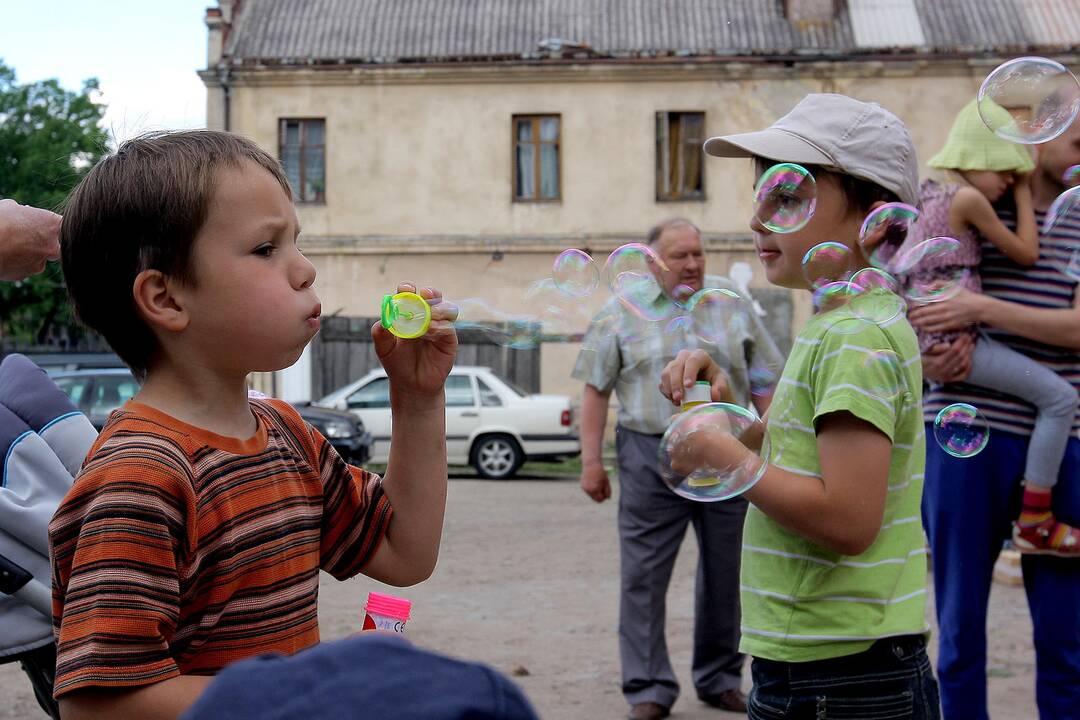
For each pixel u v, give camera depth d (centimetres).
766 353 412
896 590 202
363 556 171
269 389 1895
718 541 411
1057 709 307
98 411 1073
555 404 1389
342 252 1894
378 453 1392
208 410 151
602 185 1875
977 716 313
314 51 1897
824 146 214
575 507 1052
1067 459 307
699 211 1864
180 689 128
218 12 1872
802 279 216
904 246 282
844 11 1914
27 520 210
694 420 201
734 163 1859
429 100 1881
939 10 1903
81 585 130
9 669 474
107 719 127
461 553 768
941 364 310
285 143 1900
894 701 199
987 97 287
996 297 323
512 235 1884
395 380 174
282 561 150
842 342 200
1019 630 503
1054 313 309
